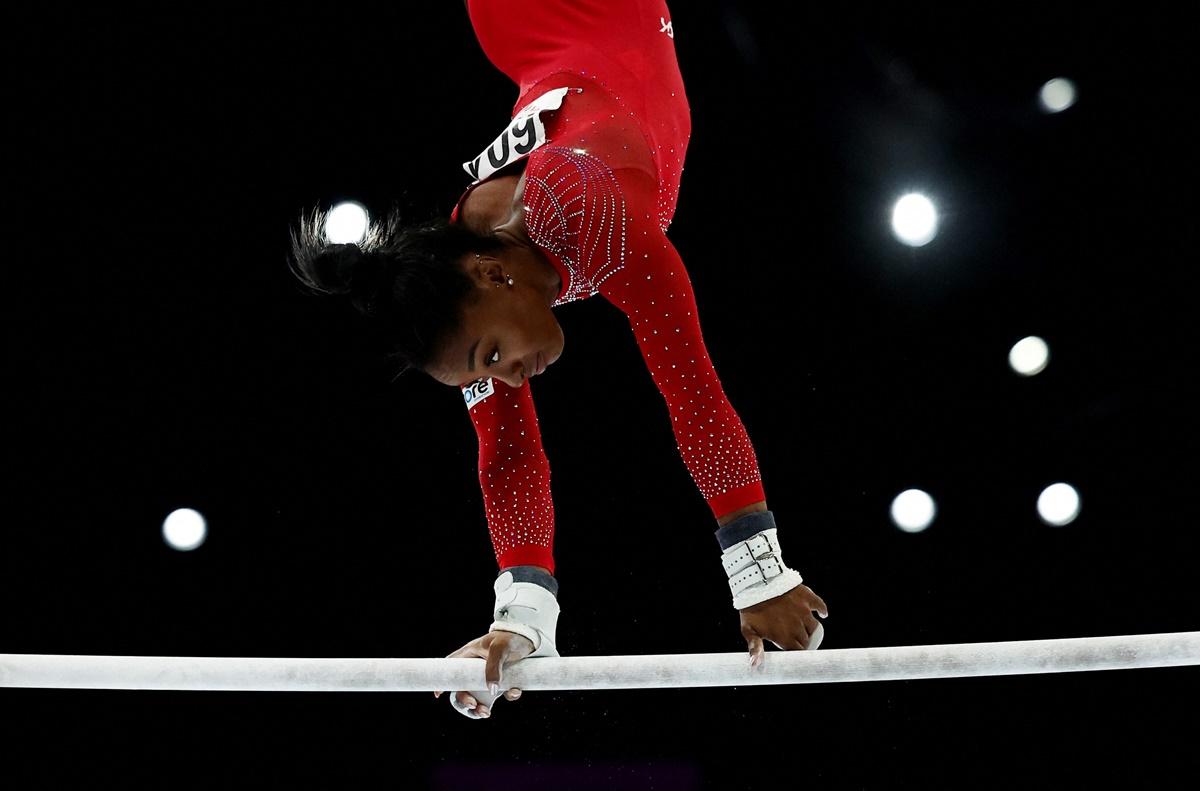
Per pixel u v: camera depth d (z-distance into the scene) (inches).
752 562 107.8
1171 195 226.7
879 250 232.8
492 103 230.1
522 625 115.6
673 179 124.0
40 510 217.0
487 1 137.9
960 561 216.1
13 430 219.5
